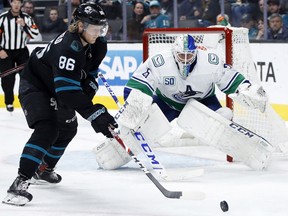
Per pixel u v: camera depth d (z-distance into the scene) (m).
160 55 7.06
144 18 12.84
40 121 5.70
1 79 11.89
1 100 13.05
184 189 6.30
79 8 5.50
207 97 7.42
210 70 7.06
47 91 5.79
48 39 13.35
